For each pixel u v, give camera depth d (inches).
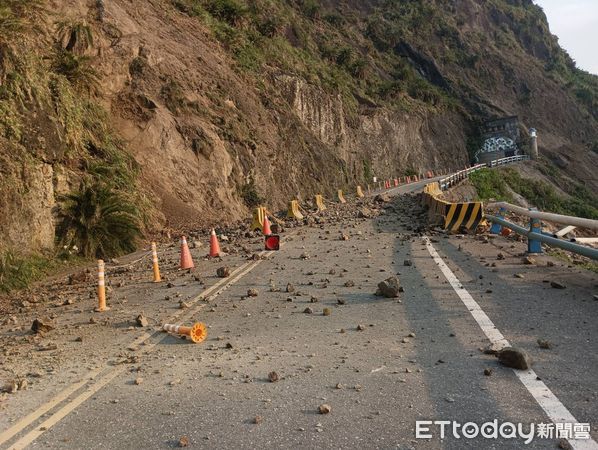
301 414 162.7
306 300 318.7
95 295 386.9
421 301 298.0
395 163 3073.3
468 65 5113.2
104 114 841.5
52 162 622.5
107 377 207.0
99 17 1000.2
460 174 2213.3
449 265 409.1
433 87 4426.7
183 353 232.5
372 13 4832.7
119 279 452.4
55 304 363.6
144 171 898.1
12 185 539.2
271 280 387.2
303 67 2338.8
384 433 147.4
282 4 3193.9
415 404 164.7
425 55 4690.0
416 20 4992.6
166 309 318.7
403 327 249.8
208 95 1244.5
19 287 471.5
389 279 315.9
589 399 160.9
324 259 469.7
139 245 698.8
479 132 4429.1
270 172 1389.0
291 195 1502.2
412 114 3508.9
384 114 3075.8
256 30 2162.9
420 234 628.7
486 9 6358.3
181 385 193.5
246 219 970.7
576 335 222.7
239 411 167.5
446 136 3939.5
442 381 181.8
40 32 735.1
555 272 365.1
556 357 198.1
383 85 3464.6
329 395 175.9
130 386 195.9
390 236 619.8
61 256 586.2
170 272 461.7
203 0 1823.3
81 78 783.7
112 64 954.7
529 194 3149.6
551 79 5994.1
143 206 778.8
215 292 358.3
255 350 229.8
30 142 588.7
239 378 196.9
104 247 637.3
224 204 1056.8
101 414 171.9
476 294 306.8
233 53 1647.4
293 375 196.5
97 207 631.8
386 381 184.9
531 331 231.3
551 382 175.0
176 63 1176.2
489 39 5895.7
